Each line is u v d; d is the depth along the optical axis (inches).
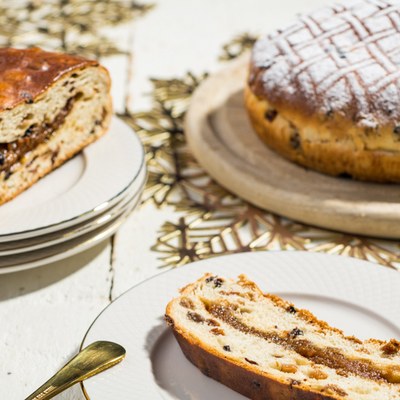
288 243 56.6
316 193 59.0
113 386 38.6
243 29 101.0
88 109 61.6
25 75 58.1
